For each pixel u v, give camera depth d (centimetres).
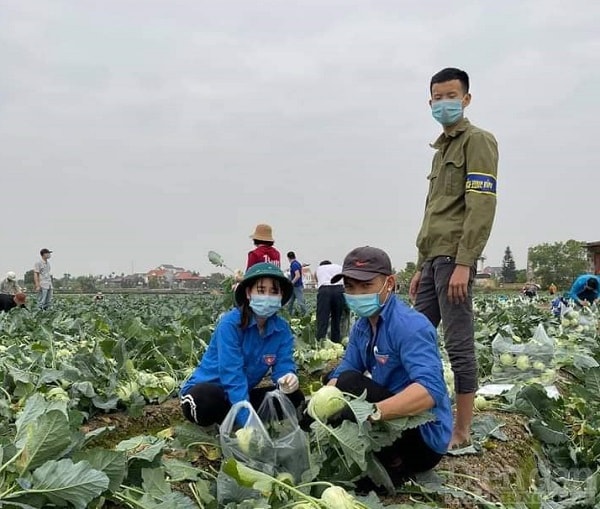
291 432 399
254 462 381
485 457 478
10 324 1134
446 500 408
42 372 614
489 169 486
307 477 376
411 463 414
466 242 483
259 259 959
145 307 2261
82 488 305
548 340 725
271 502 337
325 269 1116
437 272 509
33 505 307
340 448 397
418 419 379
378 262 411
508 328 984
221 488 354
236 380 458
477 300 2620
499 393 662
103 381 624
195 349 831
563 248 10388
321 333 1127
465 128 506
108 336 1003
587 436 571
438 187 518
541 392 588
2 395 602
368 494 368
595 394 602
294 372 495
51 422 319
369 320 430
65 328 1116
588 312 1374
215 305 1717
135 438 398
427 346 398
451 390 624
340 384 412
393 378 423
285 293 472
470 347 496
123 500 347
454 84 499
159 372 707
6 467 316
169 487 362
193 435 456
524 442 529
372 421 380
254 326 473
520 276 10725
